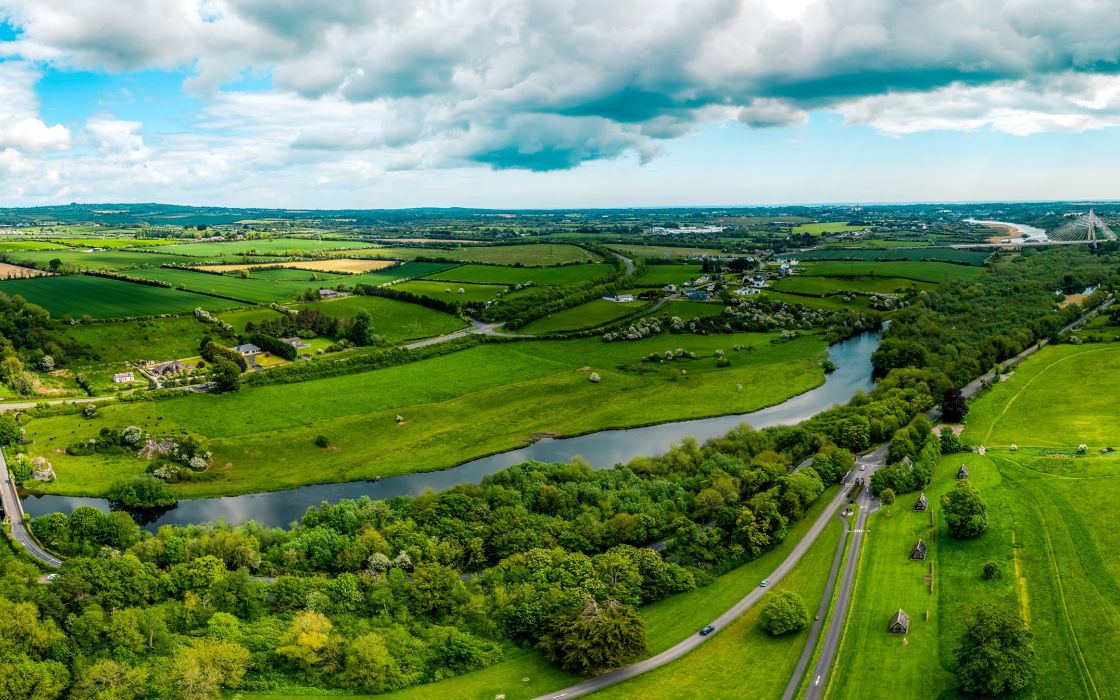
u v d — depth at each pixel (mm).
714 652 116125
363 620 120062
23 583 119500
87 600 116562
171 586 124938
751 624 123250
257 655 110875
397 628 118312
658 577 132375
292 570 137375
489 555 144000
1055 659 109000
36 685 98062
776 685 108062
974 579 131625
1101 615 117000
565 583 129000
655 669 112562
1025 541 140750
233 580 126125
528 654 117500
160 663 106938
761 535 145000
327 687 107938
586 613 116688
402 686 108625
